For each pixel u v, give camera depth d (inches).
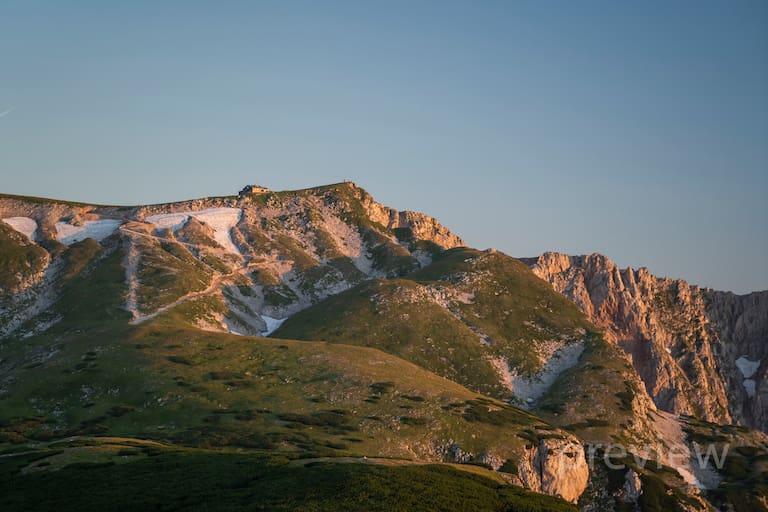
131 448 4544.8
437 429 6481.3
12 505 3499.0
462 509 3548.2
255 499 3518.7
